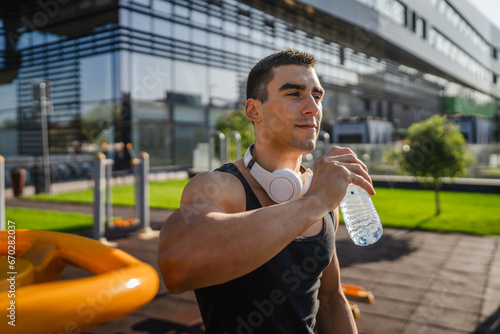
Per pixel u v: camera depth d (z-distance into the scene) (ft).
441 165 27.04
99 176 17.26
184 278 2.04
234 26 64.08
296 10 68.28
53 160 48.26
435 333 9.60
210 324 2.75
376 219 3.53
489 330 9.78
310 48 74.13
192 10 57.98
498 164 59.88
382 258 16.52
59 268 2.20
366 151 47.73
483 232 21.88
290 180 2.77
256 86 3.01
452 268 15.14
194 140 61.98
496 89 169.17
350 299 10.85
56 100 56.24
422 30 102.73
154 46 53.98
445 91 130.82
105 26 51.16
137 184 20.34
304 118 2.88
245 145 42.75
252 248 2.02
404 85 105.09
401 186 43.32
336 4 70.95
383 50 93.20
